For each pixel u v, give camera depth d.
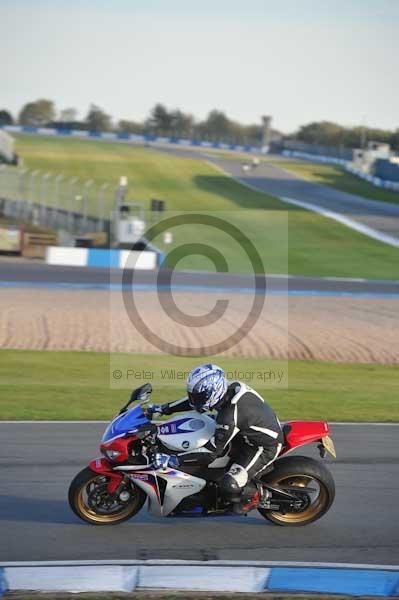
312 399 50.97
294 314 87.69
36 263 129.62
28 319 76.12
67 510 28.55
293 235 176.12
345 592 22.58
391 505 30.02
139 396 27.97
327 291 110.44
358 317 88.06
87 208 192.75
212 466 27.14
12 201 193.75
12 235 141.50
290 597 22.02
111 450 26.27
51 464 34.00
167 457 26.31
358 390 55.22
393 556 25.19
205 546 25.64
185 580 22.89
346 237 177.12
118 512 27.42
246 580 23.02
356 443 39.34
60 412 44.53
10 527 26.72
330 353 69.44
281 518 27.73
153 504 26.73
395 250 164.38
